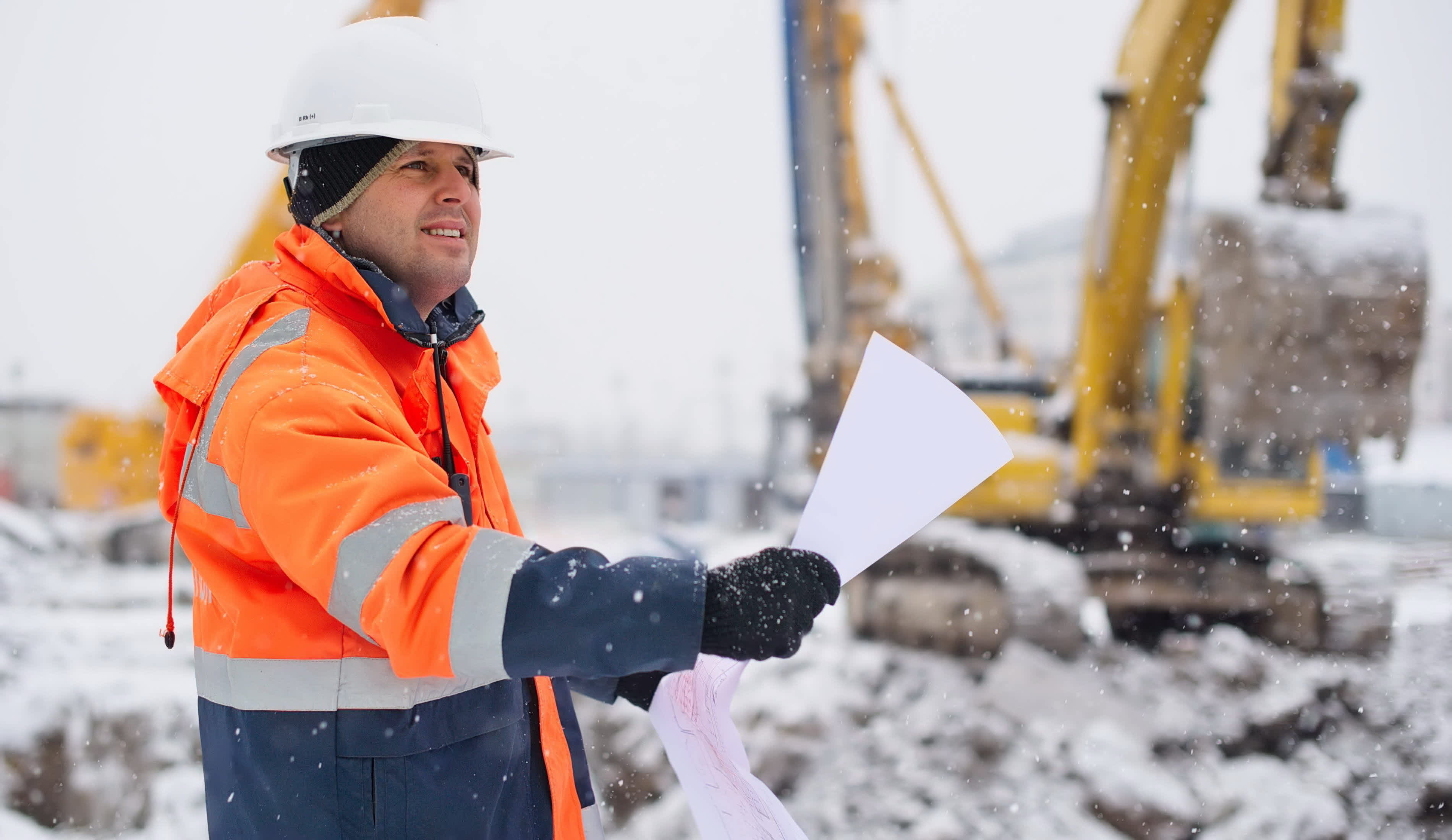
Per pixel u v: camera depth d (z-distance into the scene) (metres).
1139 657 6.38
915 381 1.18
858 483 1.16
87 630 6.18
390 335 1.26
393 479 1.04
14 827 3.78
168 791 4.00
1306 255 6.48
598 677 1.02
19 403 14.47
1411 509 15.89
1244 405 6.60
